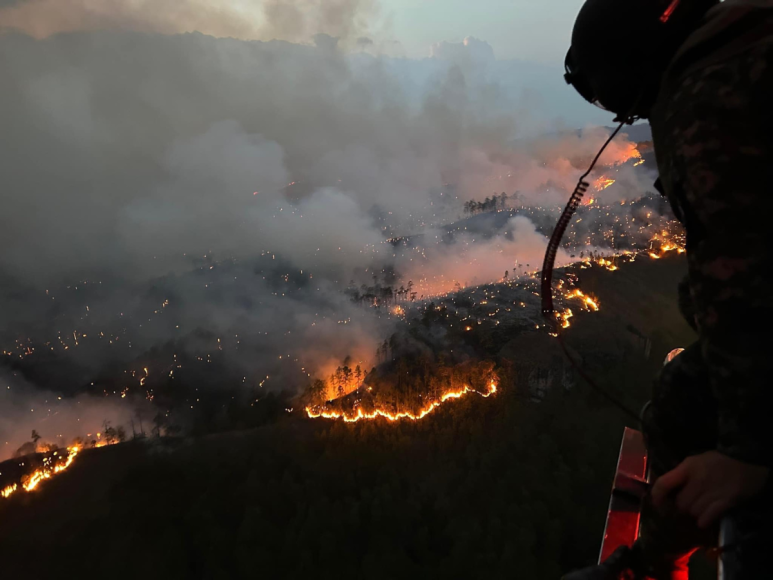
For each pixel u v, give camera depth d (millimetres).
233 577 21141
